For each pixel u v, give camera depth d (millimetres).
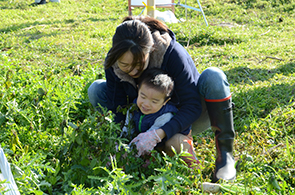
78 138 2240
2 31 8727
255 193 2137
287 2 10562
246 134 3080
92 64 5383
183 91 2436
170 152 2516
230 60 5672
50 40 7262
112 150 2318
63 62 5516
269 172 2549
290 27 8461
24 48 6523
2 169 1855
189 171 2373
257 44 6672
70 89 3598
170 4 9398
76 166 2234
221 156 2531
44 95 3391
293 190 2234
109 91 2734
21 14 11359
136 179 2344
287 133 3170
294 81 4234
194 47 6688
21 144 2703
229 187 2238
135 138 2443
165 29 2443
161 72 2369
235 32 7777
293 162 2605
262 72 4867
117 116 2746
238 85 4262
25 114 3080
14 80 3930
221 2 11500
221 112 2477
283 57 5566
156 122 2496
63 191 2270
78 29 8672
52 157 2646
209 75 2439
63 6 12906
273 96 3930
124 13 11648
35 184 2145
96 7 12500
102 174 2297
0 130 2961
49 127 3164
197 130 2930
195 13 10875
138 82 2447
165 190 1951
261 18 9734
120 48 2104
